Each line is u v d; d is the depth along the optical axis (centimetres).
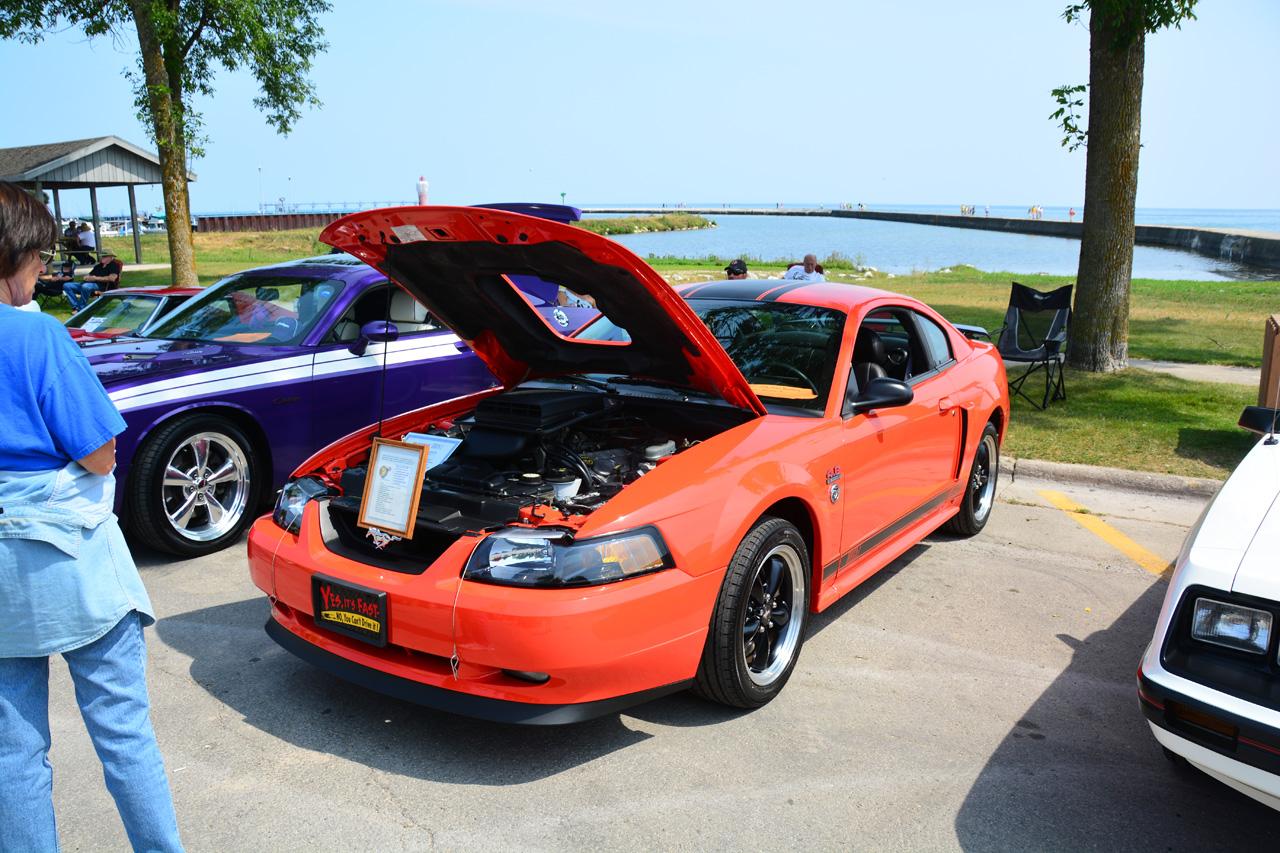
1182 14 814
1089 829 249
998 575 456
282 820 247
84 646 192
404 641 266
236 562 460
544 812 252
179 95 1511
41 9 1424
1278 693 207
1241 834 248
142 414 432
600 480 318
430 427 383
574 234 272
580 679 253
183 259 1455
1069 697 327
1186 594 229
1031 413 793
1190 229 5300
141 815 201
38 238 186
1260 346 1179
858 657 358
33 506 179
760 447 313
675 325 315
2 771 189
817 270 1007
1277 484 261
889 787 267
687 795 261
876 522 382
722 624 284
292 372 507
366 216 303
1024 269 3312
